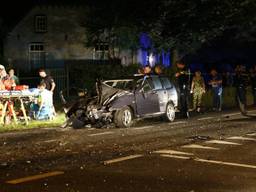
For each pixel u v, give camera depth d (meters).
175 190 12.27
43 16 54.62
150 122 26.83
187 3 44.84
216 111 32.94
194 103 32.72
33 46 54.88
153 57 50.75
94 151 17.34
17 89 25.53
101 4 49.12
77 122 24.48
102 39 50.41
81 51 54.00
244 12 47.09
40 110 26.73
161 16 45.84
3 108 24.80
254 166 15.08
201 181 13.19
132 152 17.19
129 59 50.94
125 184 12.82
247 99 39.75
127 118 24.41
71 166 14.90
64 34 54.31
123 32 48.25
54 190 12.19
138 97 25.05
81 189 12.30
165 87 27.28
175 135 21.27
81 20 53.75
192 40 48.47
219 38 60.41
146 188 12.45
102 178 13.42
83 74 40.09
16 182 12.93
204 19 46.16
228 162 15.62
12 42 54.91
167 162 15.57
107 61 50.25
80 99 25.27
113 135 21.41
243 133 21.80
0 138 20.61
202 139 20.06
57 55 54.56
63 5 54.00
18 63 54.78
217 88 33.28
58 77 39.72
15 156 16.48
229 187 12.60
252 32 57.19
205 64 56.25
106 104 24.19
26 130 23.41
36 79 41.44
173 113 27.45
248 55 63.00
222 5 45.38
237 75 31.36
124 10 47.50
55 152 17.19
